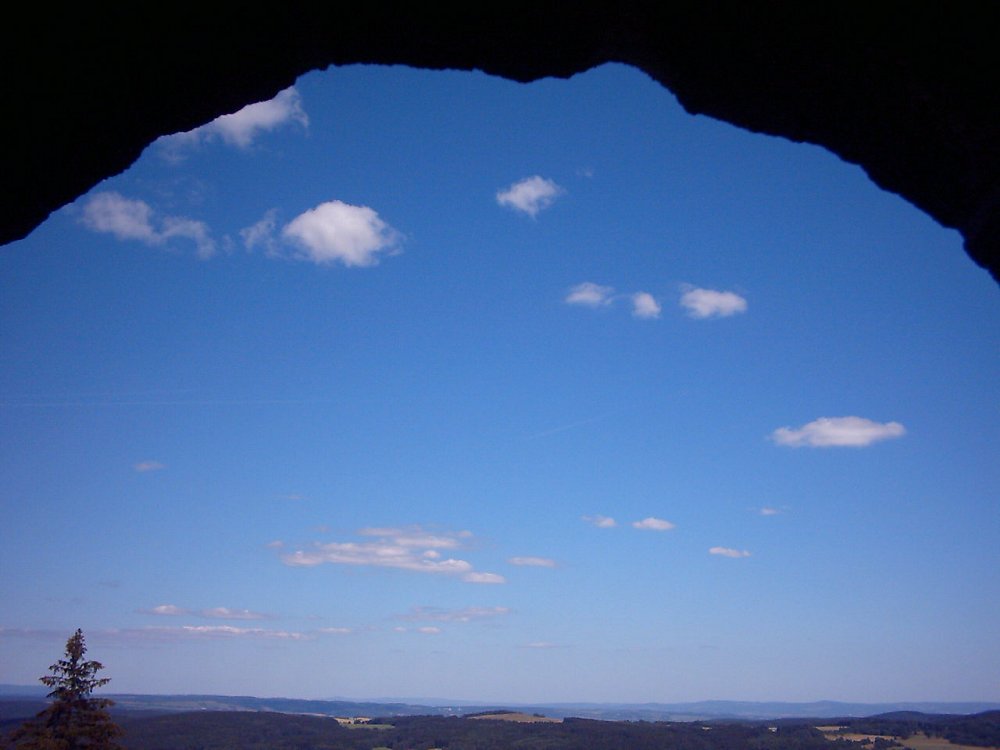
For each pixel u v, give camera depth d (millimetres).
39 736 28547
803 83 5934
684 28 5910
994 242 5816
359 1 5914
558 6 5953
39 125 5629
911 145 5938
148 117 6148
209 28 5727
